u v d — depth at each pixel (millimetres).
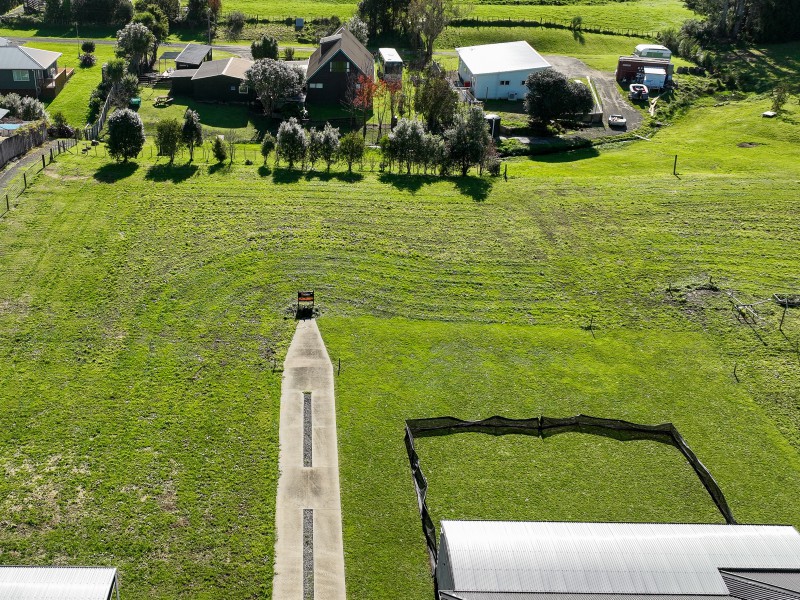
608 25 123188
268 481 34906
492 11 126750
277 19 122875
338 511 33688
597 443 38781
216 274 49844
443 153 66312
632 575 27281
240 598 29422
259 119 85812
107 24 118562
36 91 87938
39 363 41312
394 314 47531
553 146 79812
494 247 55031
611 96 95125
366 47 112312
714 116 90500
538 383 42562
